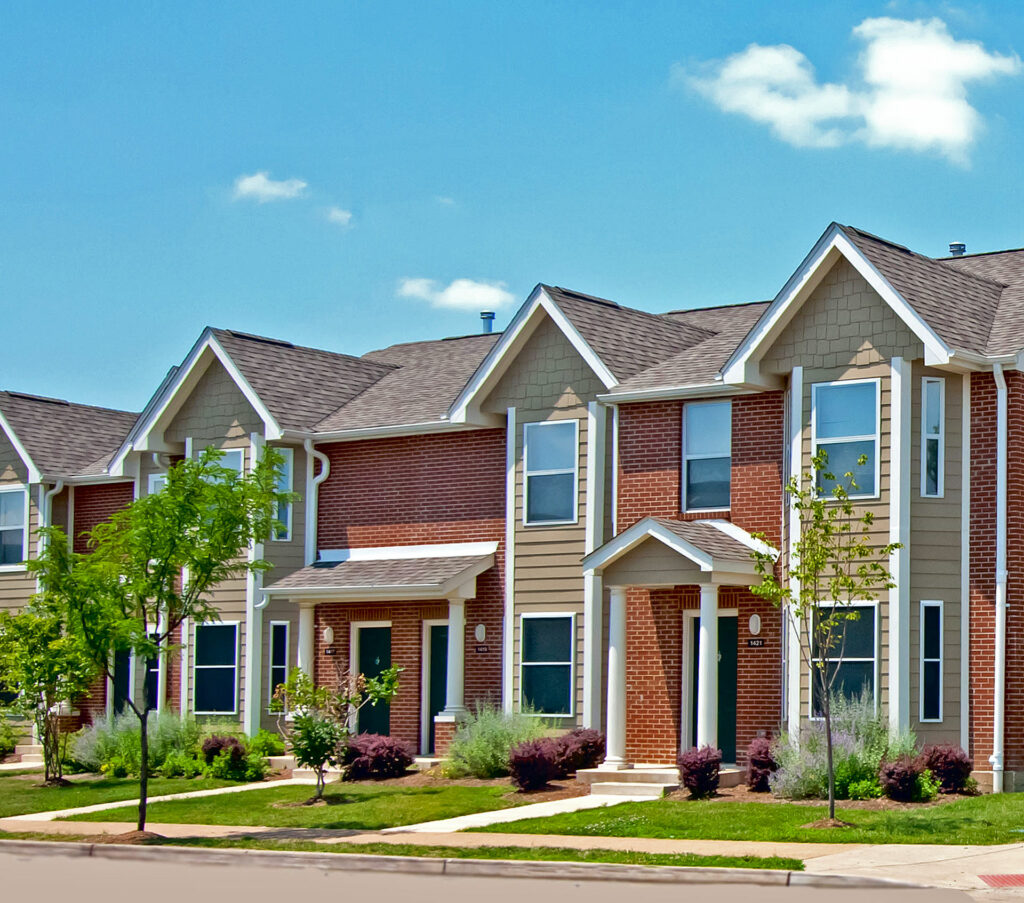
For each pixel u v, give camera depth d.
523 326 30.89
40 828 24.78
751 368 27.11
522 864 18.53
